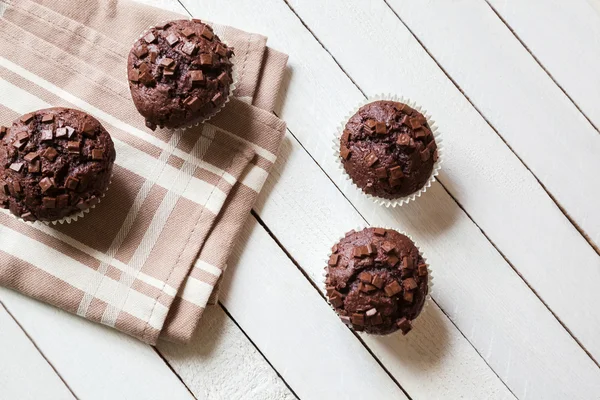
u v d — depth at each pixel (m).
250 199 0.70
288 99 0.72
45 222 0.69
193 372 0.71
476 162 0.72
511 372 0.72
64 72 0.70
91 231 0.69
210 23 0.70
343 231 0.72
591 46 0.72
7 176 0.64
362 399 0.71
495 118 0.72
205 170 0.70
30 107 0.69
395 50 0.72
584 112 0.72
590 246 0.72
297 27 0.72
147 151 0.70
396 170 0.66
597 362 0.72
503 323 0.72
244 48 0.70
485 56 0.72
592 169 0.72
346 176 0.72
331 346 0.71
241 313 0.71
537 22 0.72
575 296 0.72
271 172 0.72
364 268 0.66
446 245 0.72
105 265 0.69
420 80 0.72
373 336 0.72
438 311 0.72
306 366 0.71
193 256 0.69
